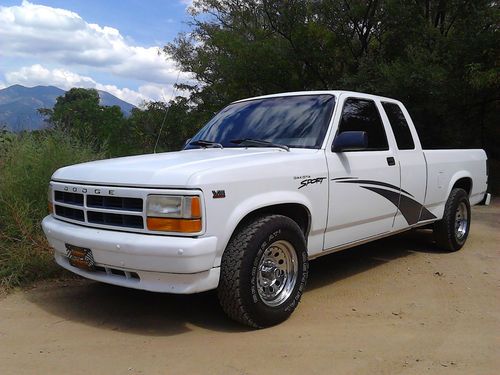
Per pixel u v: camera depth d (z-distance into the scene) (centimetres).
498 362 359
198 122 2166
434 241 698
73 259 414
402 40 1714
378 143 553
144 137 1573
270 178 412
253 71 1934
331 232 482
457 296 506
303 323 425
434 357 365
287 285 429
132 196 379
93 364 347
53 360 353
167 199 365
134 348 373
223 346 376
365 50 1838
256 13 2161
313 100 522
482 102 1723
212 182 371
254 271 391
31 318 432
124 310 451
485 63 1528
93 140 953
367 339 394
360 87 1599
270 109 538
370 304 479
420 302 487
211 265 373
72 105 1528
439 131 1739
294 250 427
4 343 381
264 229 396
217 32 2169
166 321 426
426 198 622
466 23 1589
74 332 403
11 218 571
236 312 393
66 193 431
